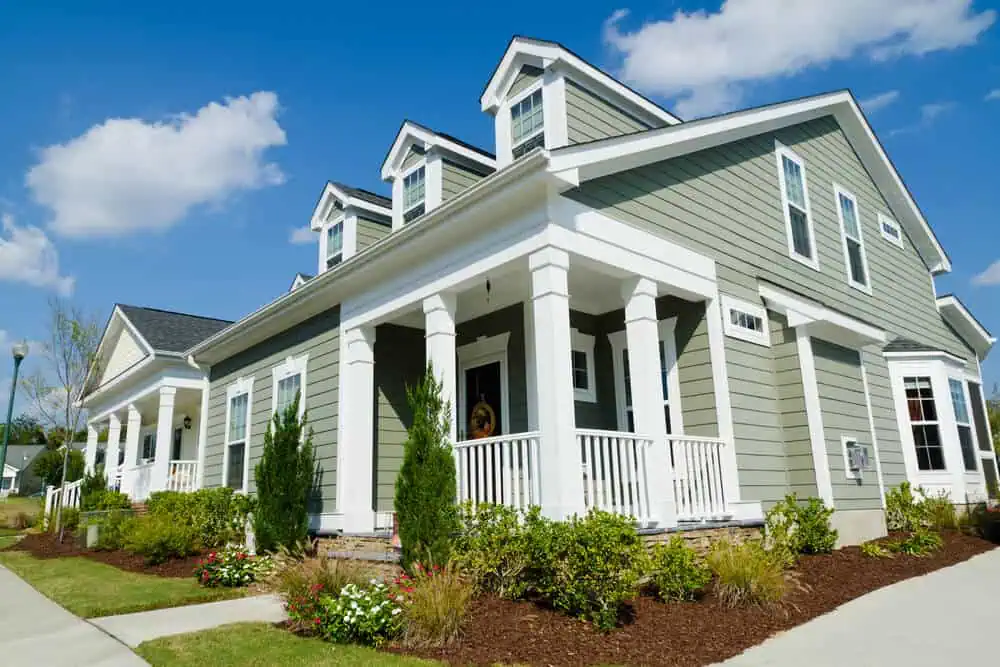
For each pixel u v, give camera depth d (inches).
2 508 1094.4
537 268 251.9
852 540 329.4
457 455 275.4
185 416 770.2
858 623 211.6
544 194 253.6
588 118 333.7
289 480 345.4
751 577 223.3
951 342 577.9
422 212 392.5
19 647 207.5
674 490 275.7
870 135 490.0
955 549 341.4
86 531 501.4
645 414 275.3
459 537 243.4
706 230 328.8
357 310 362.3
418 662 173.3
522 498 294.5
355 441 349.1
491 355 383.2
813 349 338.0
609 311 378.9
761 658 176.6
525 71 348.2
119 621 240.8
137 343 685.9
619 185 288.2
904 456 439.2
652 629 199.0
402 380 393.4
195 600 279.4
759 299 350.6
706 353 315.3
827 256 429.4
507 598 227.5
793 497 305.0
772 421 332.5
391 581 245.6
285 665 174.7
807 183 429.1
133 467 700.0
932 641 190.5
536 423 341.1
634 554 208.5
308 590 217.8
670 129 301.6
